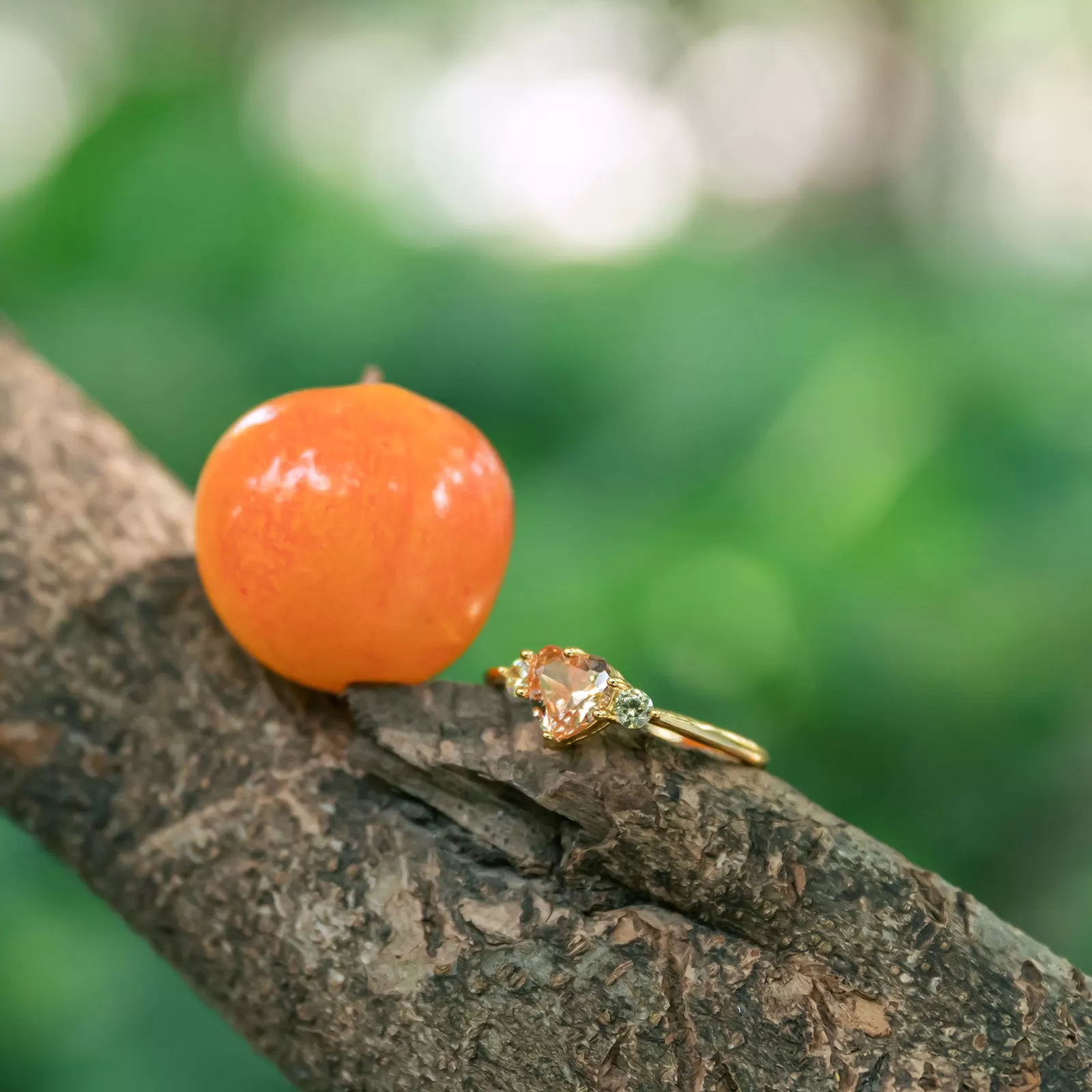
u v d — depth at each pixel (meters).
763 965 0.20
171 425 0.50
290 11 0.79
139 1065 0.34
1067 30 0.75
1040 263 0.63
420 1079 0.20
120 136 0.60
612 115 0.79
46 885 0.38
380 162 0.68
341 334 0.53
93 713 0.21
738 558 0.44
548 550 0.45
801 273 0.58
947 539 0.43
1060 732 0.41
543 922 0.20
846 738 0.42
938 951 0.20
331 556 0.20
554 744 0.20
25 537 0.22
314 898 0.20
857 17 0.80
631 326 0.52
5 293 0.54
